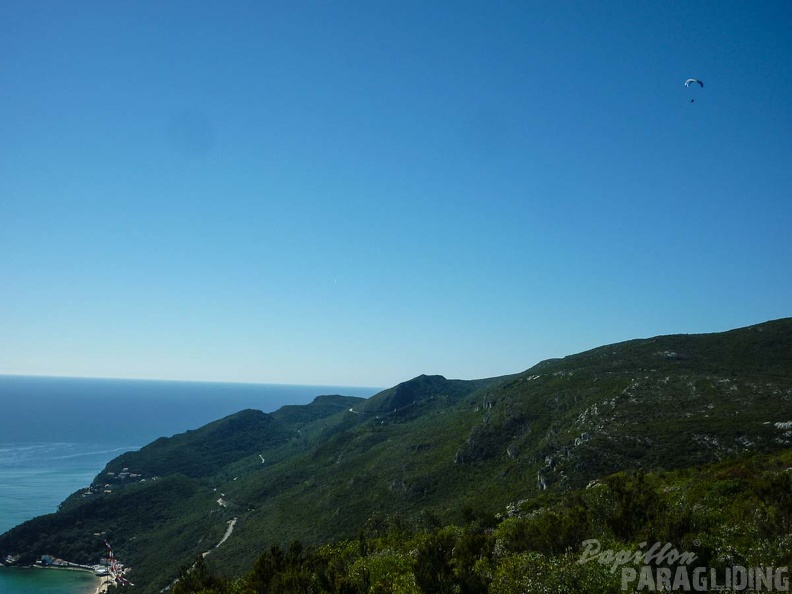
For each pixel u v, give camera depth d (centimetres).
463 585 1469
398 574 1858
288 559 1969
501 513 4694
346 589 1605
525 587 1344
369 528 4819
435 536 1781
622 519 1647
